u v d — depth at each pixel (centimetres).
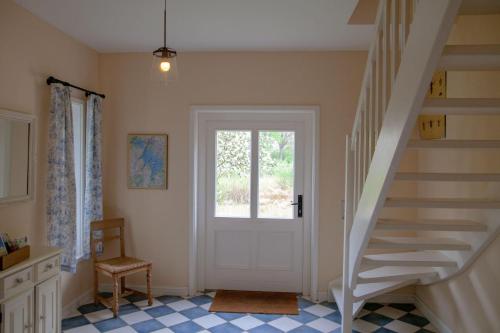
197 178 412
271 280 416
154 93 398
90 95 370
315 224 391
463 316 289
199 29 328
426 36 154
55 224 310
